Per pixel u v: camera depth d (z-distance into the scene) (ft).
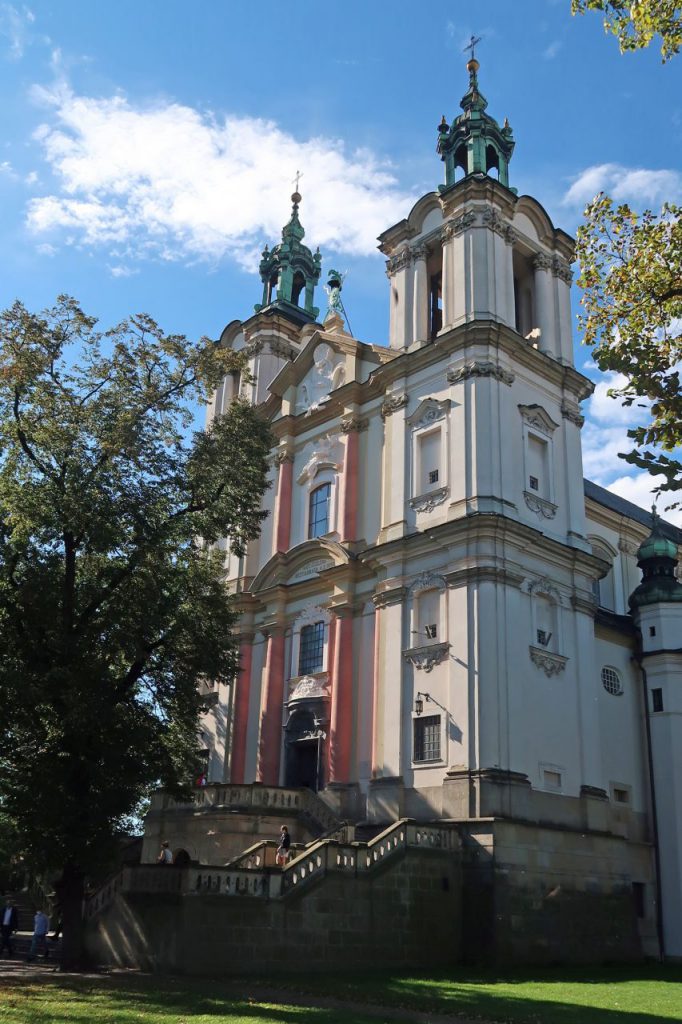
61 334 80.12
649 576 119.44
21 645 73.72
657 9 49.29
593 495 148.15
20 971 71.56
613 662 112.47
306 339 149.28
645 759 110.73
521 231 118.83
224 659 83.35
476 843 84.84
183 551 83.61
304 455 127.54
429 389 109.70
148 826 101.19
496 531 96.48
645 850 106.01
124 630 76.13
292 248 159.84
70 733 72.84
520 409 107.04
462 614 95.25
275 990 60.18
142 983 62.34
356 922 74.90
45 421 77.10
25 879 126.62
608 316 54.29
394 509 107.86
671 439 45.42
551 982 70.64
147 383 82.07
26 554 75.56
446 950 80.89
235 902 69.46
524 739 92.73
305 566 120.26
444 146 125.39
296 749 113.29
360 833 94.73
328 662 111.55
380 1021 48.14
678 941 101.30
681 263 51.96
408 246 119.75
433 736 94.53
